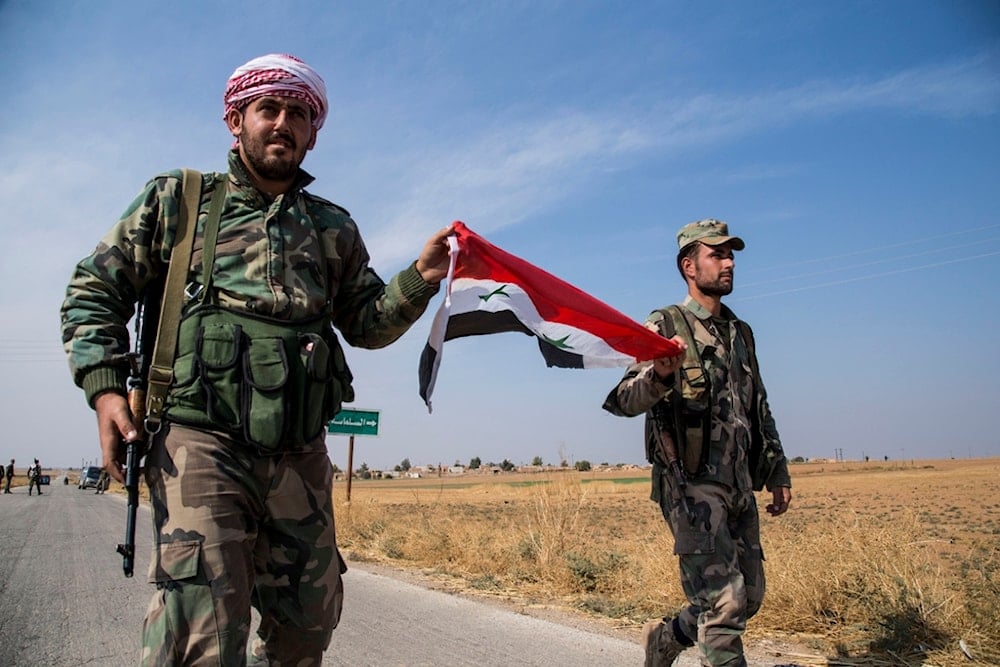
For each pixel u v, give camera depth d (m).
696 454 3.68
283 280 2.53
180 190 2.55
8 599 6.85
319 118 2.73
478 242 3.03
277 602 2.52
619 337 3.54
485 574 8.33
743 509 3.81
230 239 2.53
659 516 21.30
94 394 2.31
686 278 4.20
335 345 2.68
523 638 5.41
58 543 11.41
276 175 2.60
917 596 5.42
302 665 2.58
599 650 5.06
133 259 2.48
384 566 9.40
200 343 2.38
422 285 2.84
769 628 5.61
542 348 3.54
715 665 3.49
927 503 23.33
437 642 5.28
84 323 2.38
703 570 3.57
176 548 2.23
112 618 6.04
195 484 2.28
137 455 2.34
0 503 26.88
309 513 2.50
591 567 7.62
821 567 5.97
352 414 15.93
